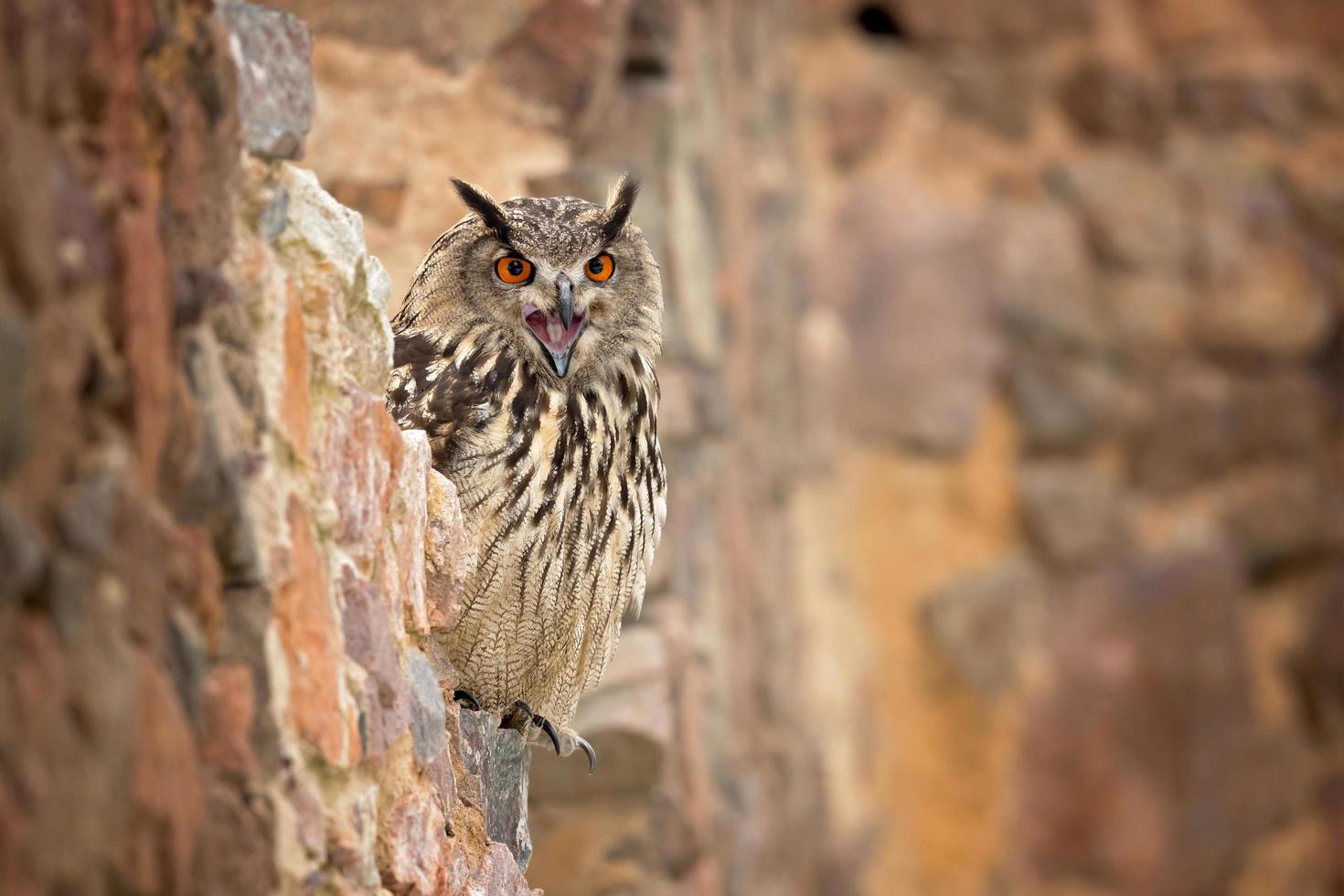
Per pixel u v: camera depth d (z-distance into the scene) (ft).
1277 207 68.13
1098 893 62.03
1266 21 68.69
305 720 12.10
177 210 10.91
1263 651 67.15
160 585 10.07
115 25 10.05
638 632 31.12
